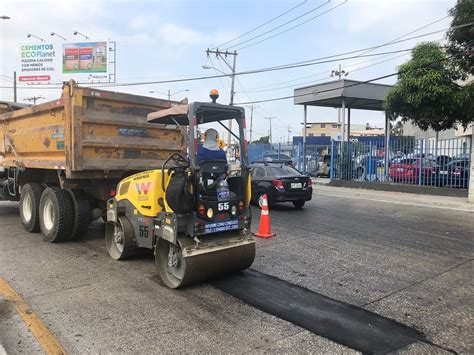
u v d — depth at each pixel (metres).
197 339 4.16
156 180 6.05
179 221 5.48
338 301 5.20
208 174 5.64
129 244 6.67
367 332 4.34
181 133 8.81
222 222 5.74
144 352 3.90
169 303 5.10
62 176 7.85
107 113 7.67
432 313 4.83
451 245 8.23
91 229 9.54
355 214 12.34
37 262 6.79
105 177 7.82
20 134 9.18
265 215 8.90
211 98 5.69
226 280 6.00
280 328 4.42
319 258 7.19
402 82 16.17
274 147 30.41
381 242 8.46
